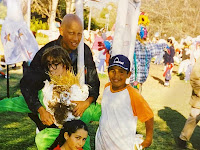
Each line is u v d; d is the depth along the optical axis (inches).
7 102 103.3
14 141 168.4
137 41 184.4
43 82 96.9
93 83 105.7
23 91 94.7
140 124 225.0
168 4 1322.6
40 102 96.5
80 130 89.2
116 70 100.5
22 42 233.3
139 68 183.3
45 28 1083.9
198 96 173.9
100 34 514.0
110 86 108.3
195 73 167.9
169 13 1315.2
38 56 98.0
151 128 102.8
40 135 96.0
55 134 95.0
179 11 1322.6
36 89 96.0
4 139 170.1
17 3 238.8
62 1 1077.1
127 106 102.3
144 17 188.2
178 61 756.6
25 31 237.3
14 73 401.1
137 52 182.2
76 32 95.6
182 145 184.7
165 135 207.8
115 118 103.6
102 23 1301.7
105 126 105.3
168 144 189.9
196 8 1295.5
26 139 172.9
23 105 103.6
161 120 246.5
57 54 93.3
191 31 1300.4
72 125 89.6
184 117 262.2
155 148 180.7
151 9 1325.0
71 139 89.9
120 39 120.3
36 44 245.0
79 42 98.7
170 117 258.4
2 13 266.5
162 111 278.8
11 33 230.1
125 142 102.7
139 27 187.8
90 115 104.1
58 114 93.5
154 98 340.5
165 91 390.6
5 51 229.3
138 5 136.5
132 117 103.0
